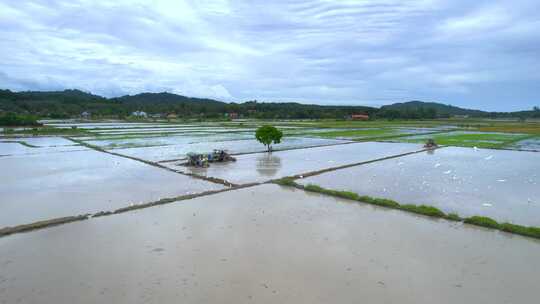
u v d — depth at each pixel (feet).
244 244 38.91
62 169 86.33
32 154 113.80
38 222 45.11
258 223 45.96
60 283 30.53
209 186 68.23
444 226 45.32
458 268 33.65
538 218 48.91
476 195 61.67
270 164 96.78
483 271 33.09
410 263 34.60
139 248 37.68
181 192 63.10
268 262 34.55
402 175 80.59
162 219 47.29
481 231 43.50
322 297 28.53
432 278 31.68
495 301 28.04
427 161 103.04
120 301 27.78
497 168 90.22
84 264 34.01
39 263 34.19
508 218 48.93
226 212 50.67
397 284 30.58
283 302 27.76
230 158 103.04
